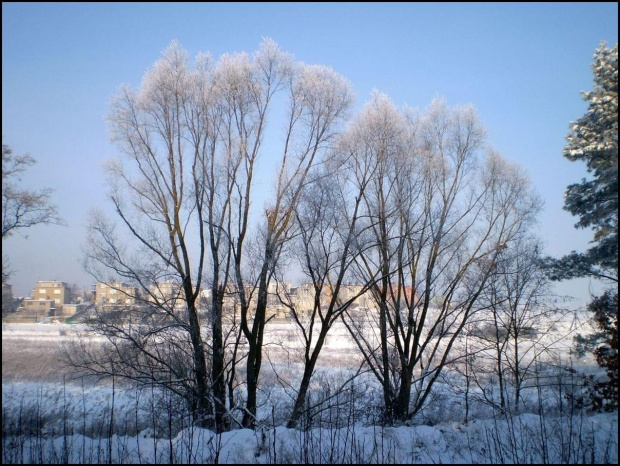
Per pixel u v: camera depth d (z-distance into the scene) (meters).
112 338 17.23
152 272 17.61
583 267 18.02
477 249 21.33
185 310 18.17
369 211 20.14
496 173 21.75
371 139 19.81
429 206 20.91
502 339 20.56
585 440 11.43
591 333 18.17
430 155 21.12
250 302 18.38
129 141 18.58
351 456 11.00
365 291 18.64
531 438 11.94
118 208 18.16
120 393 19.61
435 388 20.91
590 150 17.03
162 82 18.67
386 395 19.08
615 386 13.72
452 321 20.52
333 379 20.17
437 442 12.66
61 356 18.45
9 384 20.05
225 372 19.09
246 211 18.61
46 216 17.97
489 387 21.47
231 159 18.62
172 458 10.70
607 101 17.14
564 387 16.42
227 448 12.05
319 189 18.27
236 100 18.91
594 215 17.25
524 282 20.44
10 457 10.87
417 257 20.92
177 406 17.14
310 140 18.95
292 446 11.98
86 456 11.20
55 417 16.19
